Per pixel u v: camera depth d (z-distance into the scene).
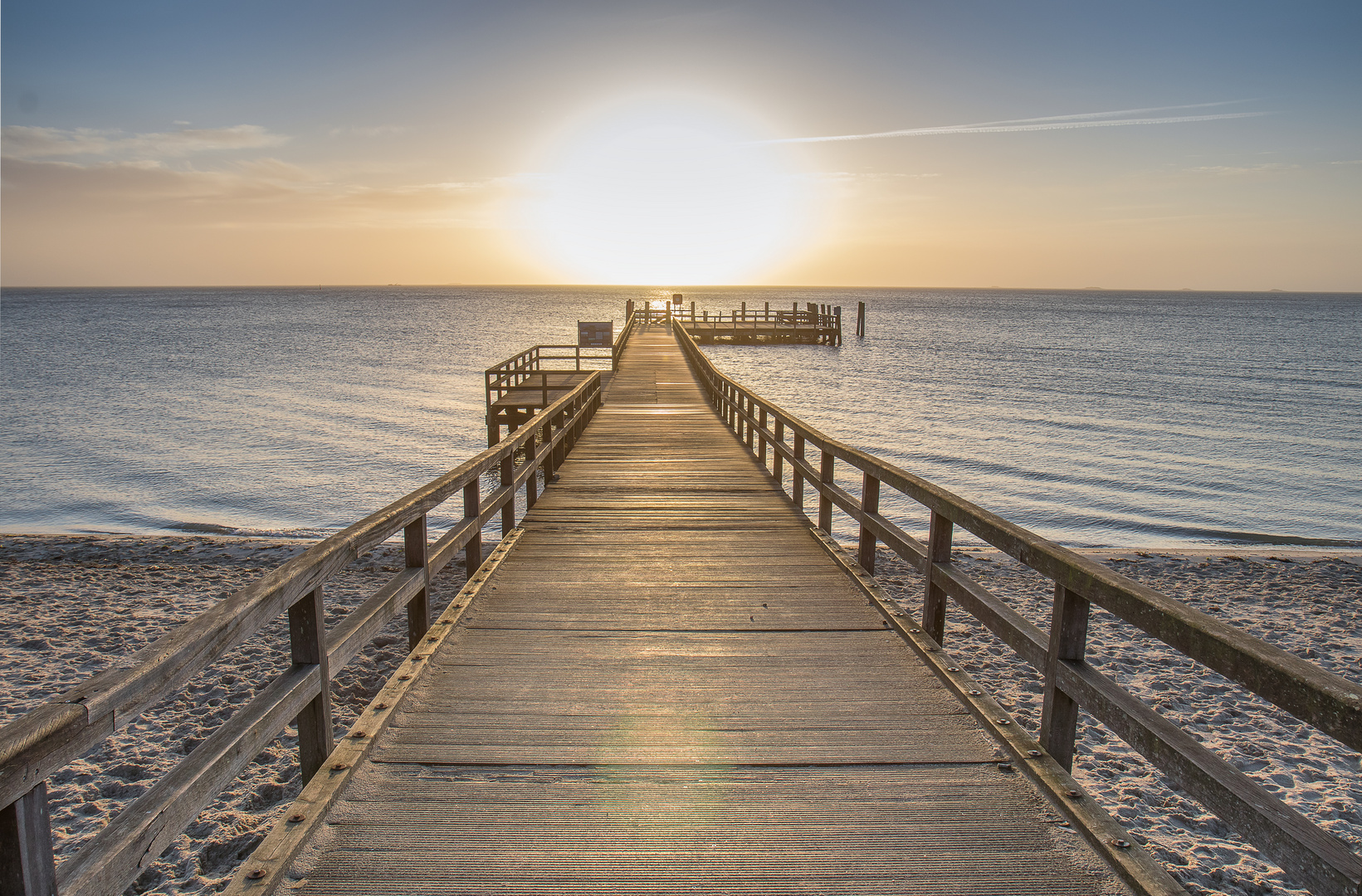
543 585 5.35
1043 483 17.59
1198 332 78.31
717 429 13.52
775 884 2.35
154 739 5.18
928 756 3.10
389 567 9.51
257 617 2.24
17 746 1.37
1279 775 4.99
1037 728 5.32
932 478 17.89
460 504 15.93
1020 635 3.13
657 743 3.20
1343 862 1.62
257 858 2.32
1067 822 2.65
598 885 2.33
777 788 2.87
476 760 3.03
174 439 21.84
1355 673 6.89
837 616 4.76
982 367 42.12
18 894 1.42
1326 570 10.19
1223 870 3.87
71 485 16.84
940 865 2.44
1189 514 15.30
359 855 2.44
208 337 61.94
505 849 2.50
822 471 6.50
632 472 9.70
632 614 4.77
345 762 2.84
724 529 6.93
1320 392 33.09
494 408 18.48
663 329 46.41
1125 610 2.36
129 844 1.70
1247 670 1.87
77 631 7.40
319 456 19.81
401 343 56.53
